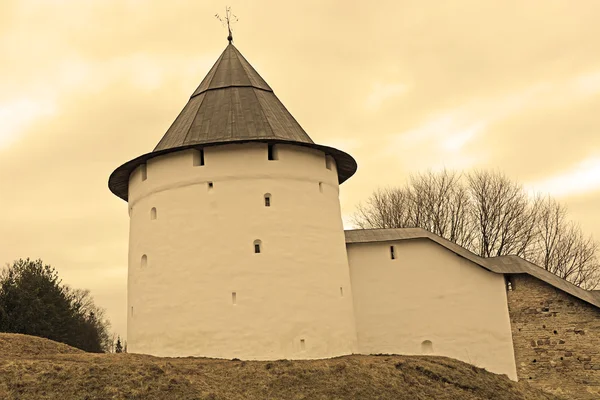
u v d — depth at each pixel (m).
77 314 44.78
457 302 24.52
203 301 21.42
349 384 18.45
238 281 21.48
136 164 23.89
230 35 27.33
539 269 24.59
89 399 16.00
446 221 40.72
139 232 23.36
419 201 42.03
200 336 21.22
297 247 22.25
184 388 16.89
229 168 22.41
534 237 39.03
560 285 23.88
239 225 21.95
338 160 25.16
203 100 24.94
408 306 24.75
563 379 23.23
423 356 22.81
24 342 20.73
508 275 24.39
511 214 39.44
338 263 23.41
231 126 23.56
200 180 22.39
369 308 24.80
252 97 24.86
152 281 22.27
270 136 23.19
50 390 16.28
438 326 24.47
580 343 23.41
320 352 21.78
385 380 19.14
